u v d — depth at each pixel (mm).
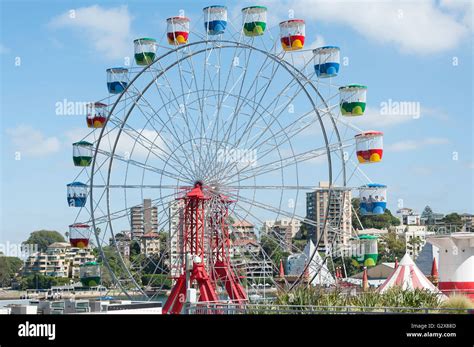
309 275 59469
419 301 46688
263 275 57906
